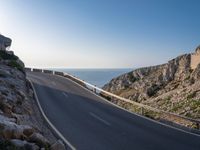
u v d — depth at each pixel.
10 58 48.91
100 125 20.61
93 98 35.12
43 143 11.33
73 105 28.80
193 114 27.95
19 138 10.68
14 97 19.06
